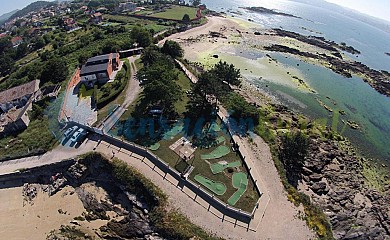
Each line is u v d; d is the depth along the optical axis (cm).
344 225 6359
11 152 7656
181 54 13275
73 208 6569
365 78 13862
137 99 9475
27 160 7406
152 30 16325
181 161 7088
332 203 6900
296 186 7056
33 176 7181
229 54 15012
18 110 9231
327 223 6175
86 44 15450
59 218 6378
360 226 6412
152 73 8694
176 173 6662
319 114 10581
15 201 6781
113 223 6162
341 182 7575
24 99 9775
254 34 18562
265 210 6122
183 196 6269
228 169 6981
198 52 14925
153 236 5741
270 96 11294
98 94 9750
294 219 6031
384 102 11994
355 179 7806
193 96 9131
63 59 12500
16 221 6372
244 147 7725
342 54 17238
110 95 9519
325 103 11356
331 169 7888
